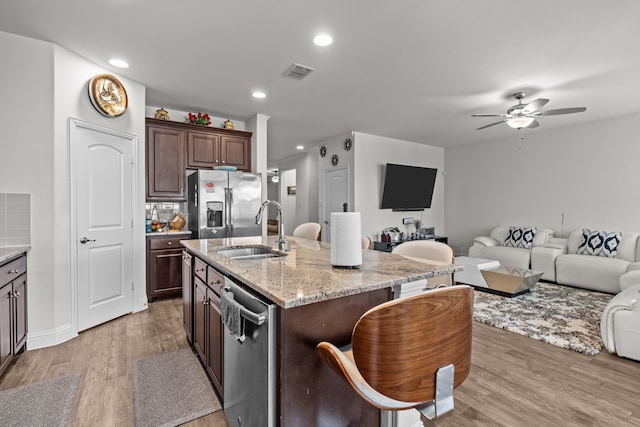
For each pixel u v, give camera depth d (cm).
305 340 117
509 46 266
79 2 207
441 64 298
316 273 143
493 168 624
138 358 235
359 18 228
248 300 129
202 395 190
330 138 622
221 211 398
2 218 241
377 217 603
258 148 452
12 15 220
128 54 278
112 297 313
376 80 337
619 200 461
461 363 96
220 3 210
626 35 248
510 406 183
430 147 687
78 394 190
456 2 209
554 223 532
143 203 349
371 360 84
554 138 532
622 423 167
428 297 88
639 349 230
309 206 780
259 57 286
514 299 381
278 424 114
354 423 133
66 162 268
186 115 439
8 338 211
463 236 680
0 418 168
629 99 389
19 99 246
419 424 157
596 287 416
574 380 209
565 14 221
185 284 262
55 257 259
